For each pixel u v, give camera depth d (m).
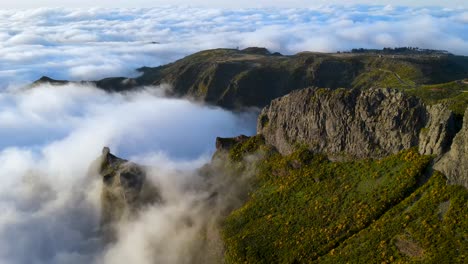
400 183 118.06
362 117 139.25
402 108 130.25
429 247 96.19
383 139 133.12
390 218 110.00
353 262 104.56
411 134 126.81
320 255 115.50
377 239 106.44
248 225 139.88
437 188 107.69
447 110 119.38
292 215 133.75
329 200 130.62
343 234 117.12
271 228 133.25
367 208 118.94
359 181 130.12
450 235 95.81
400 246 101.19
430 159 116.75
